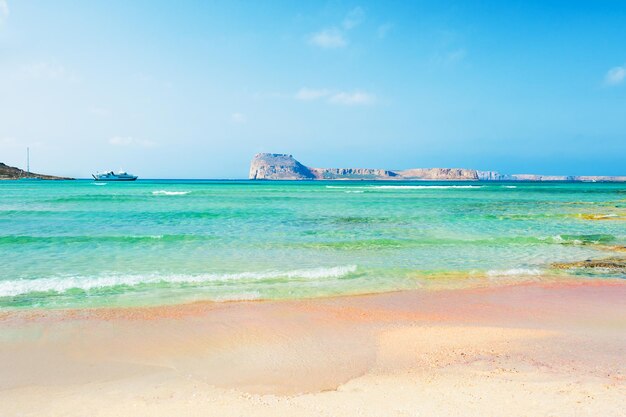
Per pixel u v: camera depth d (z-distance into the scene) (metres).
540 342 7.41
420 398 5.25
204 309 9.26
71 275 11.97
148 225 22.94
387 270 12.92
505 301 10.07
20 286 10.70
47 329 7.94
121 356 6.83
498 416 4.71
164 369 6.37
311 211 31.12
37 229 20.94
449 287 11.23
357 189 79.00
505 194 61.78
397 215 28.55
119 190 66.25
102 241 17.48
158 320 8.55
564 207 36.81
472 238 19.02
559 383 5.61
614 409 4.83
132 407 5.14
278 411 4.98
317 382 5.89
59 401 5.32
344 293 10.56
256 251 15.78
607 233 20.70
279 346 7.30
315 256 14.99
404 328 8.22
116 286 10.89
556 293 10.76
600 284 11.62
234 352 7.03
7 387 5.72
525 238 18.25
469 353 6.92
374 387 5.67
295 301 9.89
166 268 12.97
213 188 81.44
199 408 5.09
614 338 7.59
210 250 15.89
